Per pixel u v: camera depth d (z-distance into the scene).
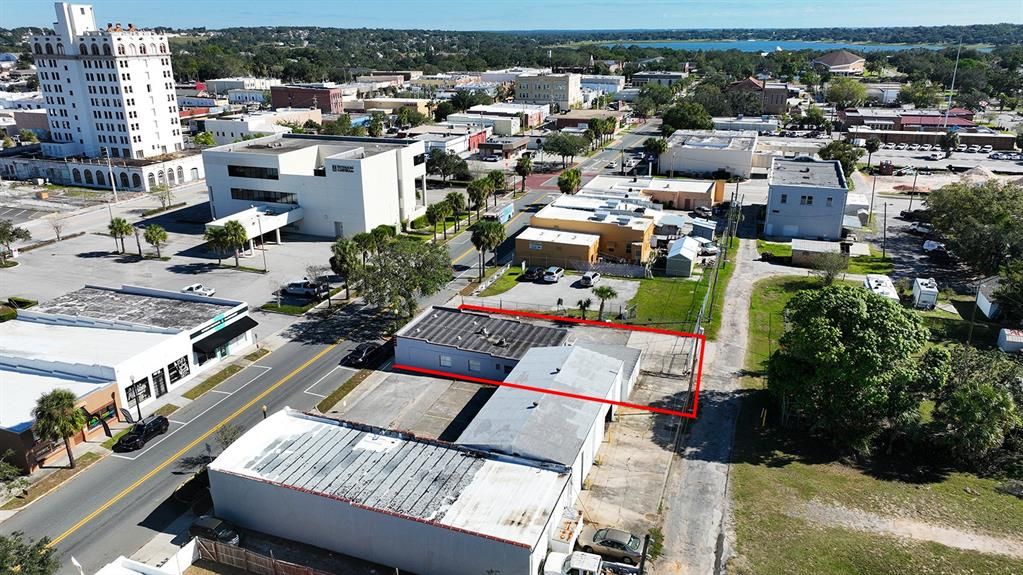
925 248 88.62
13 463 43.22
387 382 55.25
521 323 61.19
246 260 84.69
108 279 78.62
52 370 51.06
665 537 37.31
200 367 57.06
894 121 184.38
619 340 62.19
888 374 42.78
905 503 39.72
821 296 45.28
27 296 73.50
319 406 51.34
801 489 41.09
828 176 101.94
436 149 130.62
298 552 36.84
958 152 161.25
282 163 93.69
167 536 37.84
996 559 34.84
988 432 42.00
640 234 83.44
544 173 138.25
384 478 37.50
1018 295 63.47
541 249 83.19
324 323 66.75
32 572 28.95
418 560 34.75
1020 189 88.31
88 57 119.94
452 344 56.22
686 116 172.12
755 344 61.66
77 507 40.22
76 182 125.44
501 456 39.38
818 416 44.97
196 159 130.50
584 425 42.38
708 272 81.31
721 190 114.06
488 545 32.62
